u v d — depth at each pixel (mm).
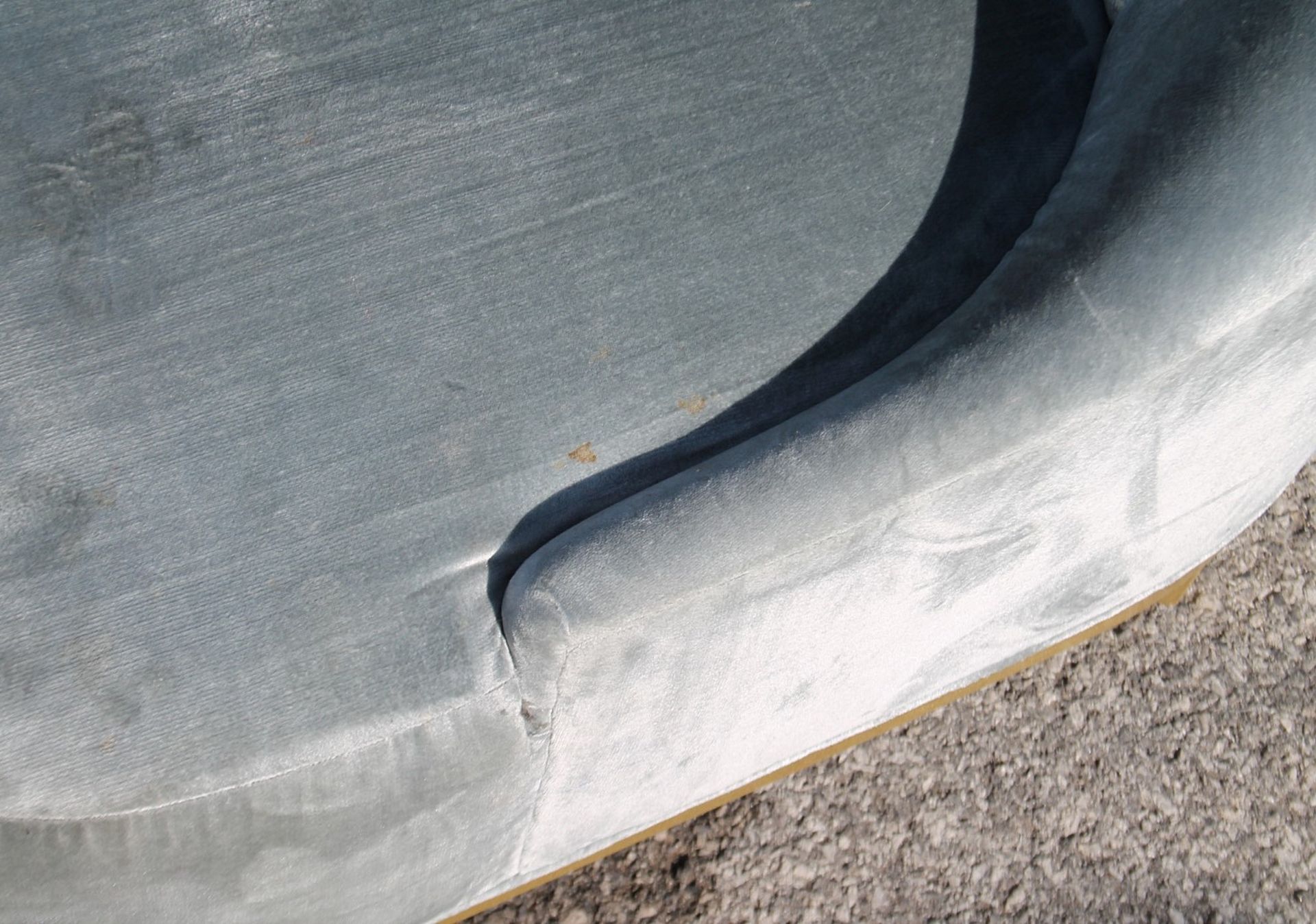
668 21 1008
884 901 1183
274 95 959
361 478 841
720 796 1113
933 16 1032
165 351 873
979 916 1181
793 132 976
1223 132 807
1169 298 794
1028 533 956
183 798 767
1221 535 1166
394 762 808
